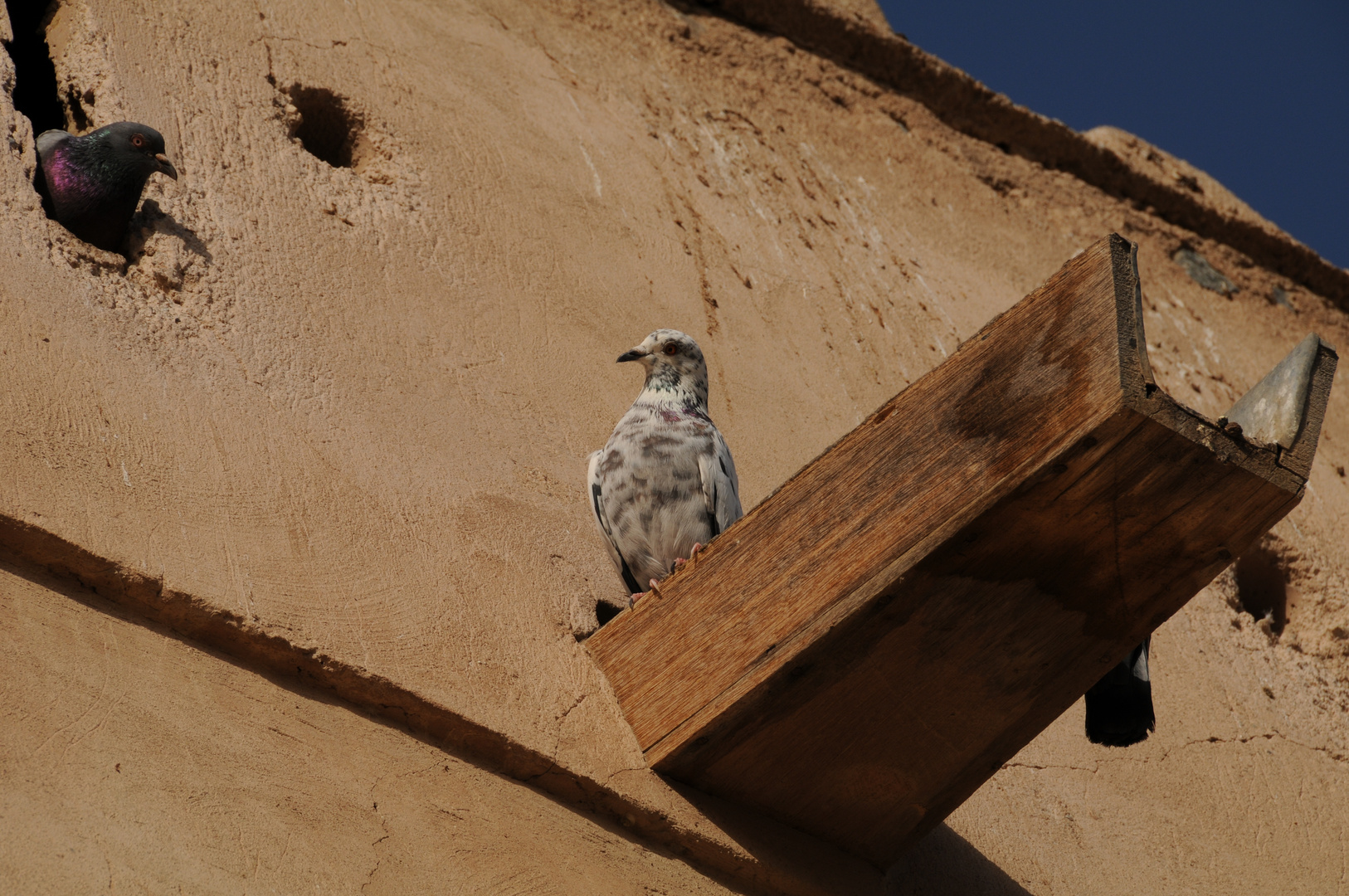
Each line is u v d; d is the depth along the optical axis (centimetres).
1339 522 1605
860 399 1292
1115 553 657
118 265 810
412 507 805
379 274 984
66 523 620
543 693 734
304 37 1159
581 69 1487
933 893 838
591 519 932
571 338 1086
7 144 809
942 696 717
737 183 1490
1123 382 590
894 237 1602
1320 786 1202
